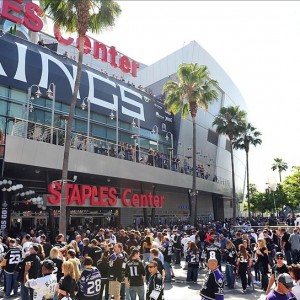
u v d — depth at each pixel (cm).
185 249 1777
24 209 2383
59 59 2909
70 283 618
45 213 2514
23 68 2514
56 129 2170
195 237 1788
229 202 6488
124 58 3703
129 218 3409
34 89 2584
